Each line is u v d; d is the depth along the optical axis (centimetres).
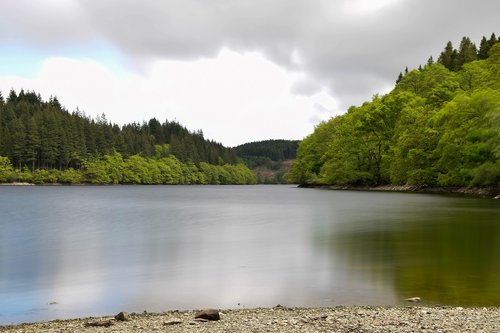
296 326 1105
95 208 6031
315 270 1941
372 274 1847
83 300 1524
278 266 2038
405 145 9356
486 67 11175
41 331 1115
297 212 5047
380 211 4800
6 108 18862
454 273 1844
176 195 10862
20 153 16750
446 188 8712
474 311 1272
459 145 7719
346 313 1264
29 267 2073
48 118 17525
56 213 5191
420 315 1219
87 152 19200
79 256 2352
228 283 1733
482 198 6669
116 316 1247
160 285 1716
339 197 8056
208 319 1206
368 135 11469
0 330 1141
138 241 2881
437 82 12019
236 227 3612
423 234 2978
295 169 15700
